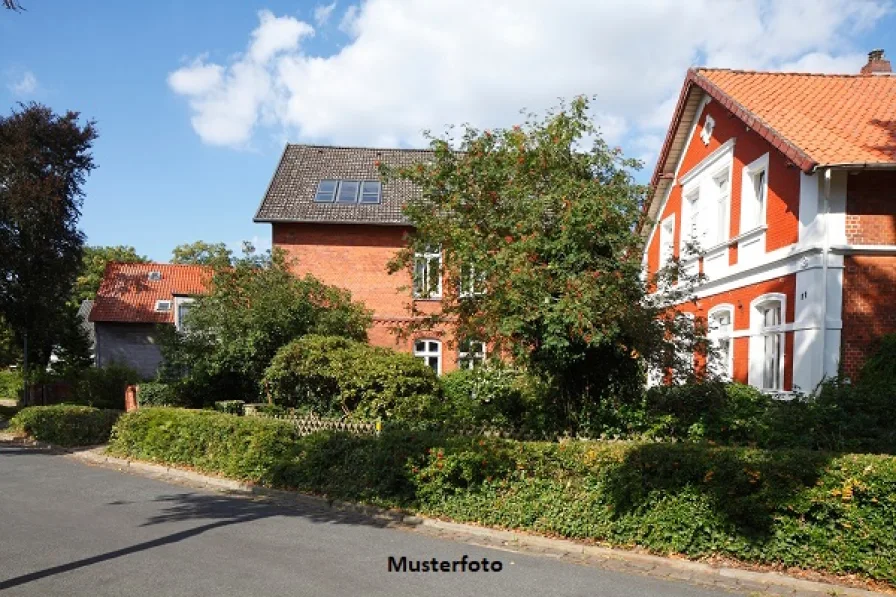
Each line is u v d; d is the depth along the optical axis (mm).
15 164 26672
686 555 7082
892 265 11977
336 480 10117
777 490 6703
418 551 7363
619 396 10773
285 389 16000
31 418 18422
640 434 10039
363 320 19672
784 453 6883
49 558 6785
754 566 6715
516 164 10594
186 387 19750
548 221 9906
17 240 26828
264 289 17891
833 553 6438
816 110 14125
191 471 12500
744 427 9703
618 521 7539
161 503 9906
